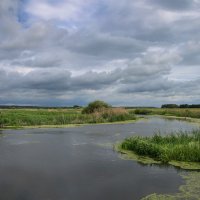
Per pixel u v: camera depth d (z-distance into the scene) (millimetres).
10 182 12352
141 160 16156
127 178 12766
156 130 32281
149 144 17656
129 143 19609
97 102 54844
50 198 10500
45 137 26281
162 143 18594
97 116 46312
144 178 12750
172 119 55719
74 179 12711
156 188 11398
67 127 36562
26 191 11234
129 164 15320
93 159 16656
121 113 50969
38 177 13094
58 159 16719
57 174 13531
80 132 30422
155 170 14047
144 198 10320
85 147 20781
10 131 31469
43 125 38500
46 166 15078
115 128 35062
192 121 49094
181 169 14133
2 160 16516
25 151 19234
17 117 41094
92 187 11641
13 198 10523
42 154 18219
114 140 24344
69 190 11281
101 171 13969
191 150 15695
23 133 29594
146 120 51938
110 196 10586
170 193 10805
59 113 57281
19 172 13914
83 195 10734
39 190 11336
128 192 10984
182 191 11016
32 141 23766
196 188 11367
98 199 10336
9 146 21297
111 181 12367
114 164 15367
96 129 33594
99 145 21672
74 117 44844
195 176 12977
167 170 14008
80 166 15008
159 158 16094
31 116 42844
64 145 21750
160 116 70688
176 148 16031
